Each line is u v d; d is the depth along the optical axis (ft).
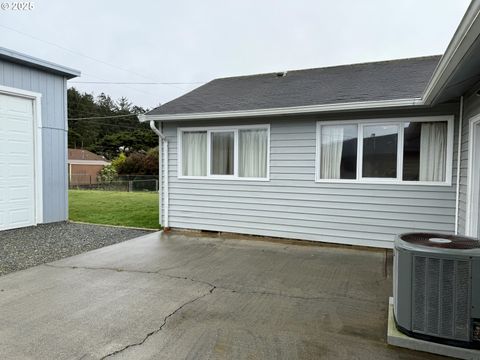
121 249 18.34
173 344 8.25
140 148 136.67
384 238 18.45
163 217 24.31
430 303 7.79
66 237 20.99
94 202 38.34
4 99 22.08
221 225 22.70
